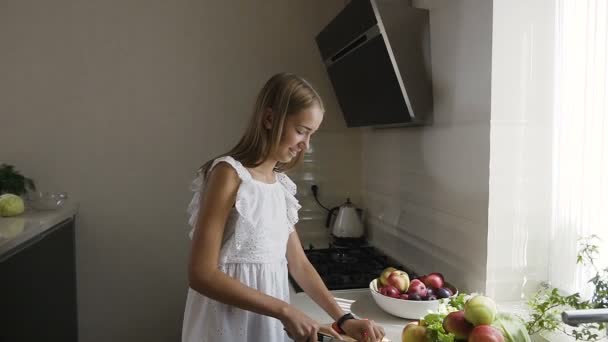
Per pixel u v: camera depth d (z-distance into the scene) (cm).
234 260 117
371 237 237
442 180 164
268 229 120
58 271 206
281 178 136
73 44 225
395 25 162
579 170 130
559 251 138
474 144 143
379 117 190
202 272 106
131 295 238
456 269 155
